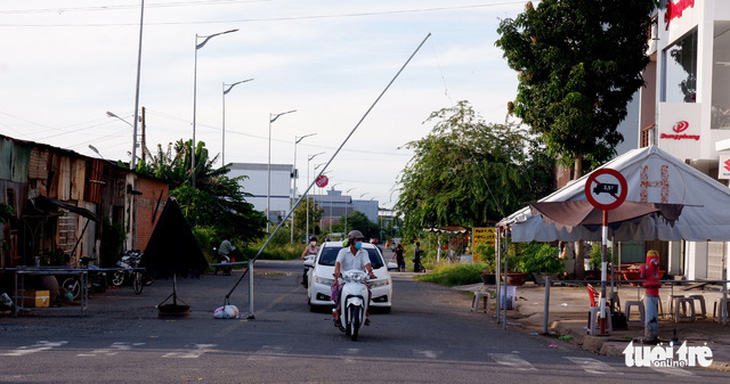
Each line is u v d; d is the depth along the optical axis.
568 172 39.19
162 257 15.74
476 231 33.62
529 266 29.50
